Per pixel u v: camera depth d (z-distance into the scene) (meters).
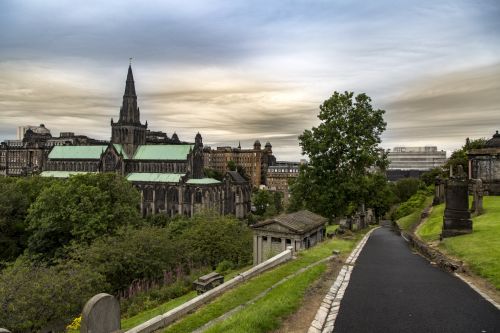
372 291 17.66
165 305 31.39
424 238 36.12
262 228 39.38
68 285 33.16
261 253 39.47
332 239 38.88
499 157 60.00
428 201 92.12
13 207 87.06
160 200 148.00
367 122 57.75
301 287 18.27
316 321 14.12
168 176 152.50
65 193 71.31
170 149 159.38
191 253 51.41
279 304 15.69
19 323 28.06
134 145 166.38
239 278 22.61
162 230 56.69
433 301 15.96
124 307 35.75
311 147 58.38
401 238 43.62
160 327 16.67
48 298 30.55
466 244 26.88
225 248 53.03
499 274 19.02
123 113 165.50
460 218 32.00
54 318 31.27
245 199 164.50
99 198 72.44
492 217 37.84
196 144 156.38
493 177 60.41
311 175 58.94
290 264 25.09
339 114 58.00
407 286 18.45
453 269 21.86
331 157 58.06
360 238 42.41
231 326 13.95
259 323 13.74
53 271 35.66
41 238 71.38
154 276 44.78
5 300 28.73
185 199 142.88
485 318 13.91
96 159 171.88
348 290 17.88
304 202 64.00
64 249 63.78
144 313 30.34
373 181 59.34
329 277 20.62
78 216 68.25
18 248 82.06
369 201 64.19
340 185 56.56
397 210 103.50
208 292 20.38
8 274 32.69
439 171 124.81
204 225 58.16
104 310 13.75
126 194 82.56
